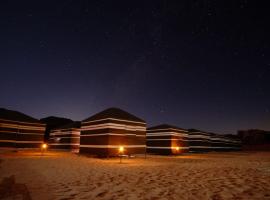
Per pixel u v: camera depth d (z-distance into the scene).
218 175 9.06
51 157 19.39
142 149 23.47
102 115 22.22
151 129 30.23
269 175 9.05
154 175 9.18
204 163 15.31
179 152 28.92
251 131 75.00
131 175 9.22
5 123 25.70
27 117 28.91
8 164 13.09
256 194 5.77
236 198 5.40
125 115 23.11
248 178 8.27
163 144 28.42
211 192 6.04
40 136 28.86
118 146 21.06
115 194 5.93
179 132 29.75
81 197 5.64
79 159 17.97
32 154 22.81
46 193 6.07
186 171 10.40
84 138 23.75
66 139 32.44
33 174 9.45
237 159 20.34
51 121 49.78
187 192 6.09
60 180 8.05
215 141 40.91
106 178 8.48
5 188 6.70
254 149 56.75
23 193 6.08
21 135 27.02
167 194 5.89
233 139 48.69
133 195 5.82
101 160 17.53
